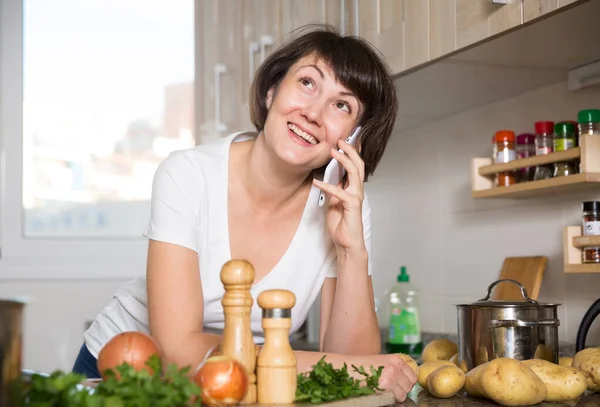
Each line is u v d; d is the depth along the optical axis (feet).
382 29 5.97
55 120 10.69
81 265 10.37
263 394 3.28
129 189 10.84
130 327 5.09
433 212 7.74
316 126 4.34
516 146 5.93
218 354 3.29
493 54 5.15
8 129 10.48
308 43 4.49
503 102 6.70
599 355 4.08
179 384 2.79
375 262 8.87
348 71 4.33
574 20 4.34
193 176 4.41
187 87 11.04
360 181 4.55
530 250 6.30
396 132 8.42
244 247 4.67
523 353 4.18
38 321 10.25
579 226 5.26
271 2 8.02
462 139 7.29
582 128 5.24
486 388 3.69
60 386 2.73
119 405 2.66
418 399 3.93
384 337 8.16
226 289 3.33
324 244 4.86
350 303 4.58
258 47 8.08
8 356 2.56
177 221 4.21
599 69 5.38
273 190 4.57
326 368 3.50
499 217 6.72
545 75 5.82
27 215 10.56
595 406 3.70
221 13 9.44
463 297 7.20
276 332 3.33
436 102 6.81
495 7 4.64
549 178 5.40
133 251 10.60
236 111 8.86
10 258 10.30
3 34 10.53
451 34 5.08
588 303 5.66
